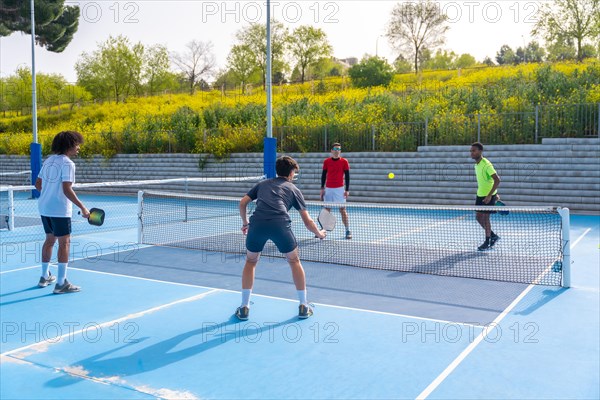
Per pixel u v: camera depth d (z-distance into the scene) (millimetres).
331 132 20469
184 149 23750
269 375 4449
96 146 25844
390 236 11836
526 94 22375
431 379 4324
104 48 60312
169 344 5180
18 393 4129
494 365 4602
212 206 18719
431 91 28828
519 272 8047
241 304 6145
